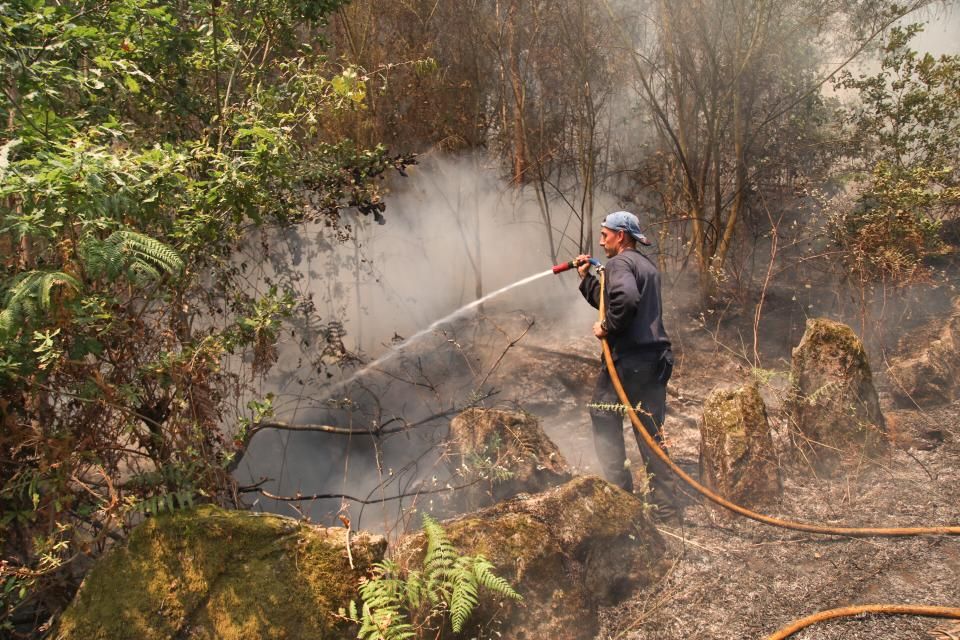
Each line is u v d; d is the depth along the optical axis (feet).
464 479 10.75
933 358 13.89
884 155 20.29
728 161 20.92
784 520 10.29
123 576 7.21
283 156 9.51
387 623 6.68
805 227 20.47
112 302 8.11
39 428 8.26
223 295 11.94
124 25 9.81
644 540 9.36
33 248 8.57
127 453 8.79
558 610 8.20
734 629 8.29
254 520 7.46
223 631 6.91
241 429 9.25
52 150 8.21
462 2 18.48
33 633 8.10
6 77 8.23
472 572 7.61
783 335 18.13
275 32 11.71
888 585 8.87
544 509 8.91
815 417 11.74
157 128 11.62
